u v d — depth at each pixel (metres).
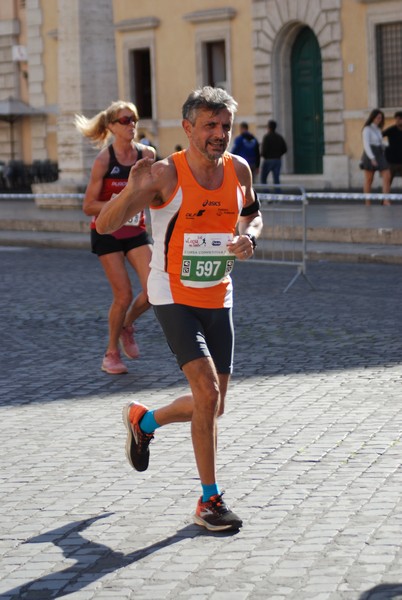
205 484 8.58
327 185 48.03
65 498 9.49
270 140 42.03
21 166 58.47
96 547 8.31
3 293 21.91
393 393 12.74
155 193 8.46
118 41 55.03
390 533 8.20
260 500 9.12
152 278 8.79
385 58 46.06
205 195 8.51
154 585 7.54
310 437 11.00
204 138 8.38
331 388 13.12
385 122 46.31
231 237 8.72
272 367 14.47
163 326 8.75
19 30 60.62
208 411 8.54
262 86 49.91
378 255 25.17
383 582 7.32
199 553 8.06
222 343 8.90
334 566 7.63
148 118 54.94
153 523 8.76
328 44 47.28
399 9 44.84
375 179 46.66
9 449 11.13
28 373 14.73
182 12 52.22
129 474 10.09
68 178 41.22
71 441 11.35
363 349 15.41
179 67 52.81
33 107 59.44
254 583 7.44
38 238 31.95
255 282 22.53
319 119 49.06
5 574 7.89
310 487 9.41
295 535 8.29
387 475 9.64
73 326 18.09
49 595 7.50
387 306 19.03
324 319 17.91
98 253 14.16
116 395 13.34
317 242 28.33
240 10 50.16
